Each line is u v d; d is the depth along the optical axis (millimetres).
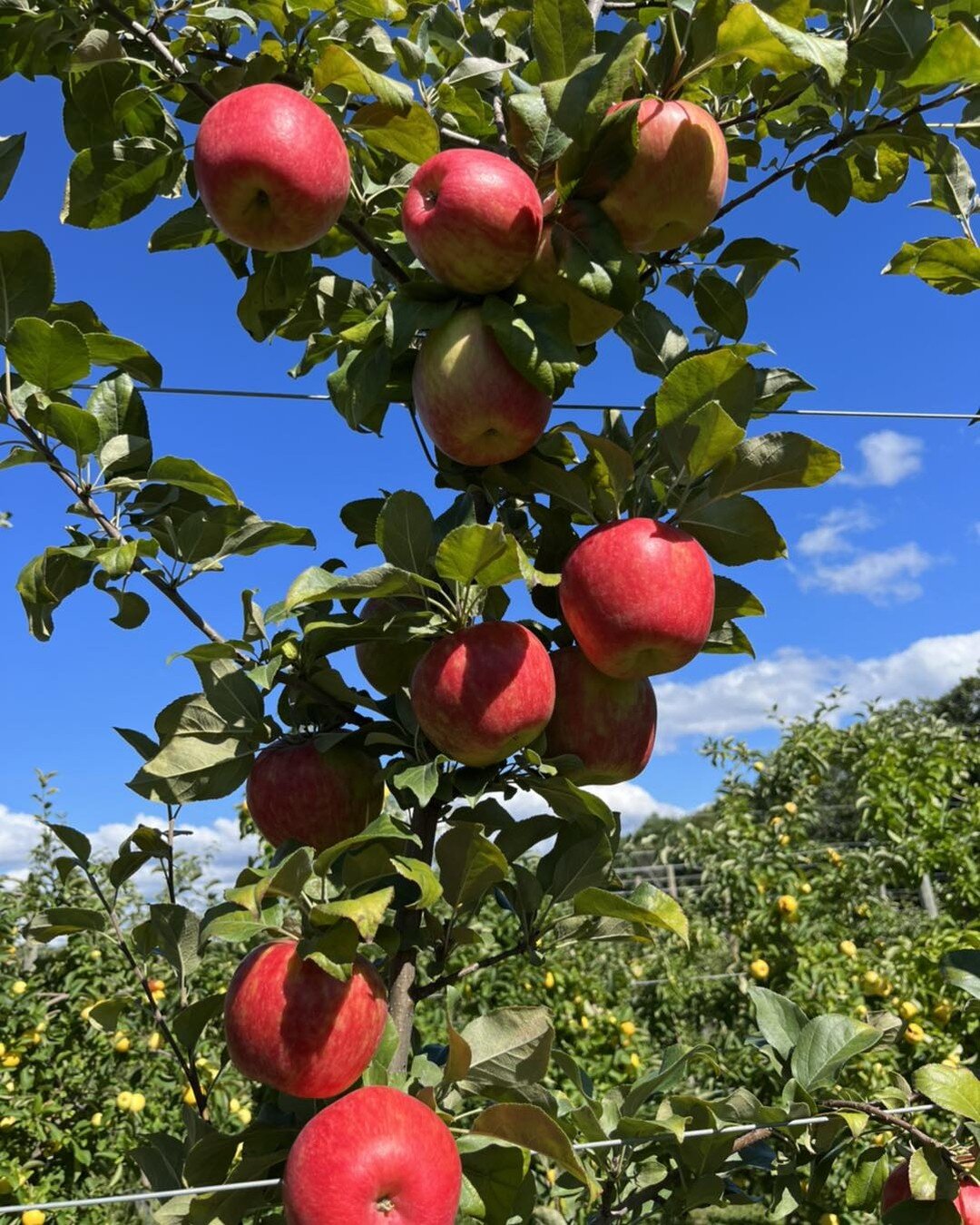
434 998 2016
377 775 611
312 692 636
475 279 571
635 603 556
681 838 2455
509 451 606
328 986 498
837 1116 668
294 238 611
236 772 659
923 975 1858
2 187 641
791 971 2057
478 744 552
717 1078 1902
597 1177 735
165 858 726
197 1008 639
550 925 629
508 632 563
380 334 610
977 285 724
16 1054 1689
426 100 750
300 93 671
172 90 759
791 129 770
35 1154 1637
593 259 576
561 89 563
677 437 597
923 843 2287
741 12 571
